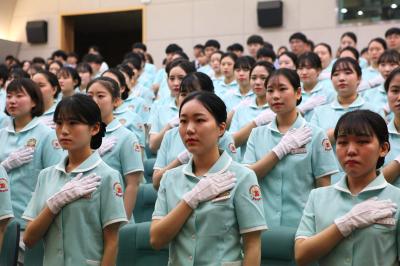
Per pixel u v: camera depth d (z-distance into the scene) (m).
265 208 2.67
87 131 2.10
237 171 1.90
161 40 9.09
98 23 10.88
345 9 7.89
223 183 1.85
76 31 11.79
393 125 2.88
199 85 2.88
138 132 3.99
